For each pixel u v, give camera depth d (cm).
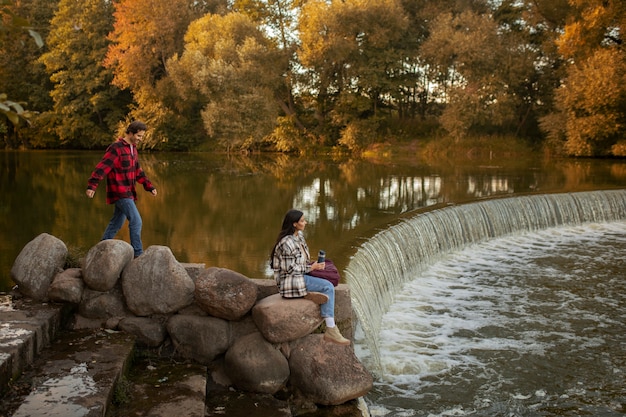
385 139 4238
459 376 803
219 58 3862
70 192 2016
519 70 3644
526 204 1888
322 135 4394
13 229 1338
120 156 720
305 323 624
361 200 1903
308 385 620
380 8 3888
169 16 4197
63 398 486
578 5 3331
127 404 531
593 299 1165
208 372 639
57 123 4631
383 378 786
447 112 3838
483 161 3412
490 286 1249
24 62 4659
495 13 4191
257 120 3847
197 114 4772
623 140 3272
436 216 1539
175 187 2225
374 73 4009
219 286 635
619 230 1894
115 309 658
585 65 3206
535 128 4047
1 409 463
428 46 3803
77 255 737
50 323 610
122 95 4812
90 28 4512
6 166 2980
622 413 720
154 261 658
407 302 1130
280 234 643
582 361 867
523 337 955
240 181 2447
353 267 971
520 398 747
